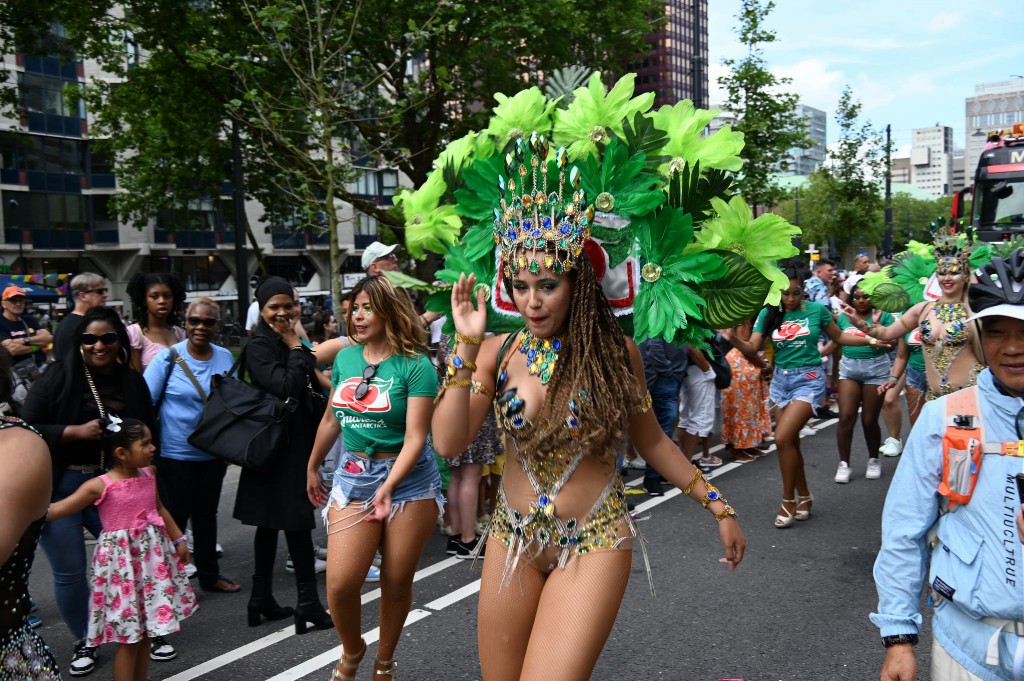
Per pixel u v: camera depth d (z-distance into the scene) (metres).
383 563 3.67
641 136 2.78
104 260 41.38
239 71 12.10
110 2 15.51
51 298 20.53
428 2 13.74
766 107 17.81
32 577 5.91
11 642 2.19
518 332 2.78
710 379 8.00
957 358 5.45
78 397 4.38
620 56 18.19
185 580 4.07
